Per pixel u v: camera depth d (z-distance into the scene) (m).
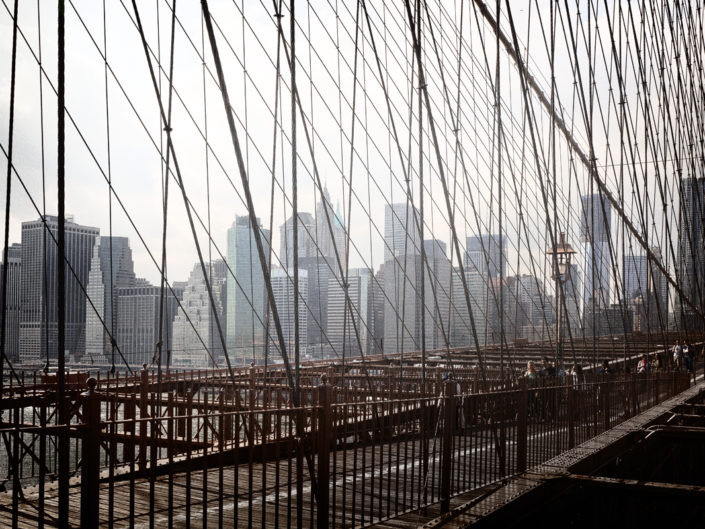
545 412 7.88
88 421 3.46
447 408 5.74
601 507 7.95
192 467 7.18
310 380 12.70
